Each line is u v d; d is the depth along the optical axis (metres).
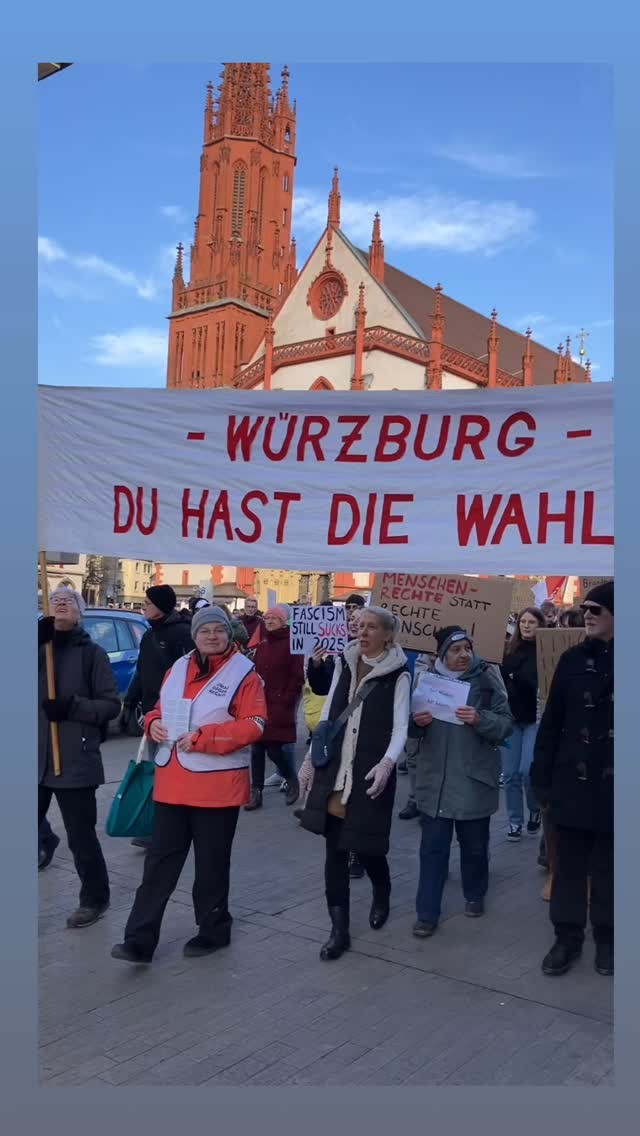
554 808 4.69
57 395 4.63
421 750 5.33
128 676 11.90
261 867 6.47
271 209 63.84
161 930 5.25
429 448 4.32
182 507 4.55
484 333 61.31
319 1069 3.66
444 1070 3.67
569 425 4.17
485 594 7.28
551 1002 4.33
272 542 4.45
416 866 6.65
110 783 9.09
